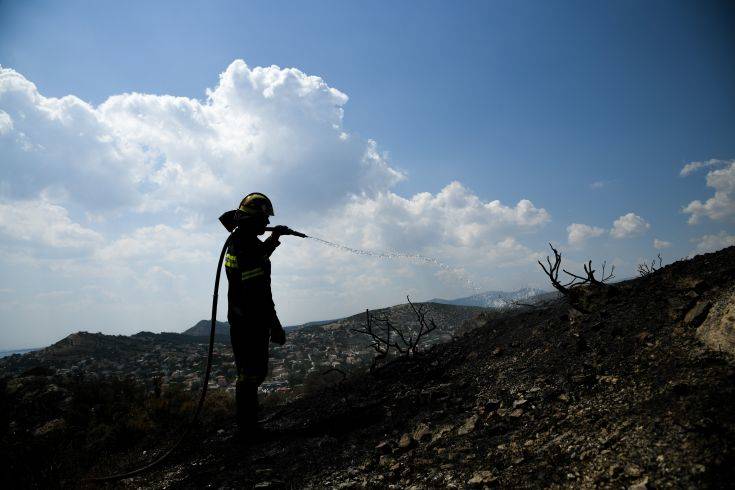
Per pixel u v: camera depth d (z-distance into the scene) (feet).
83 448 15.81
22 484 12.32
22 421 18.30
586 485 6.25
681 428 6.47
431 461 8.71
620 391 8.66
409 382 15.10
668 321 10.39
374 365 18.35
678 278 12.42
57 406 19.95
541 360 12.16
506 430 9.14
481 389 12.00
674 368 8.45
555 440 7.84
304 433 12.60
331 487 8.75
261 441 12.74
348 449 10.62
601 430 7.49
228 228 13.42
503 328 17.76
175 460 13.03
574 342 11.98
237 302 12.41
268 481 9.53
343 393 16.69
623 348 10.37
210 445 13.91
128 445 16.69
